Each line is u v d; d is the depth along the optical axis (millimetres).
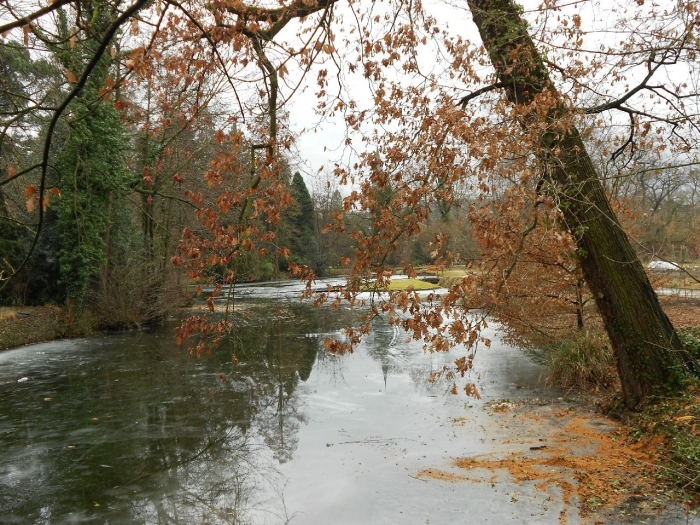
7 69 14656
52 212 20500
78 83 2943
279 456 7176
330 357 13930
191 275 4371
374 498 5656
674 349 6797
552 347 10508
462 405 9078
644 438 6250
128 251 21000
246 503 5789
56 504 6016
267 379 11703
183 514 5668
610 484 5398
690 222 21516
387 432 7875
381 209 4898
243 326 20016
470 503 5359
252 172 4195
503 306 9656
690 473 5121
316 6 5195
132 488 6398
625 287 6914
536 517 4930
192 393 10688
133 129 18703
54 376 12500
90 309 19641
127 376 12375
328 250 50938
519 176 4863
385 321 20250
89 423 8922
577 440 6820
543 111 5457
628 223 11086
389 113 5531
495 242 4941
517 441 7039
